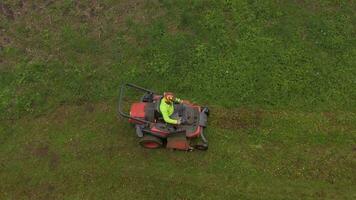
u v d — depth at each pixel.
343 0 17.25
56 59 16.16
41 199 13.34
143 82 15.48
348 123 14.34
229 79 15.35
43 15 17.47
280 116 14.54
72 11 17.52
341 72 15.39
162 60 15.86
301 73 15.39
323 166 13.52
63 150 14.21
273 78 15.30
